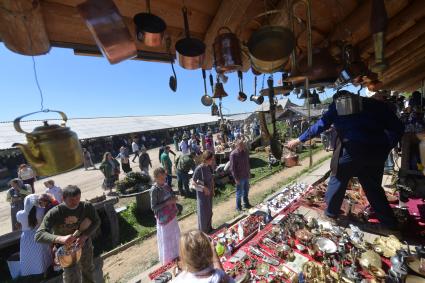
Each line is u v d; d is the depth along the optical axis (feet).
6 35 2.91
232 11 5.17
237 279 6.26
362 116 7.19
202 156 13.39
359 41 8.57
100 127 80.28
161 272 7.94
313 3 5.94
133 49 3.56
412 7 7.19
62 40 4.53
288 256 7.02
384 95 12.43
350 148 7.39
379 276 5.67
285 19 5.58
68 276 7.98
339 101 6.61
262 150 42.39
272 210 11.04
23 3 2.65
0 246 12.76
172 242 10.19
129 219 19.03
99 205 16.05
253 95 9.38
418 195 8.47
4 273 13.48
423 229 7.48
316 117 46.55
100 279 12.18
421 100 21.94
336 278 5.81
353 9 6.48
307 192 12.56
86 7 3.14
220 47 4.93
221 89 7.91
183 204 21.85
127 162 34.40
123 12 4.66
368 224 8.34
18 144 3.52
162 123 104.58
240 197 17.90
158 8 4.91
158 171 10.15
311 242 7.21
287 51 4.10
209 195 13.17
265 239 8.16
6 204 32.63
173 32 5.93
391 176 13.44
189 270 4.44
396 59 12.12
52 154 3.49
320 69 5.17
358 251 6.57
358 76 5.75
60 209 7.99
